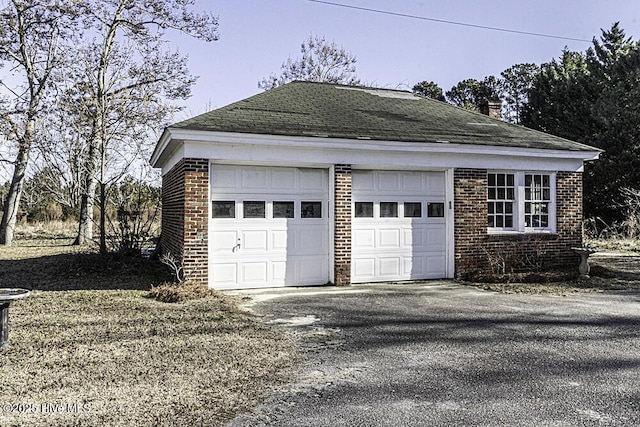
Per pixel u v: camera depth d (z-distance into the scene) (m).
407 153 12.12
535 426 4.13
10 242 24.11
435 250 12.84
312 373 5.48
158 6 22.94
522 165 13.24
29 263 15.77
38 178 26.95
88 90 20.52
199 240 10.52
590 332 7.30
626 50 31.95
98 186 21.77
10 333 7.02
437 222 12.88
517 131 14.30
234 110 11.82
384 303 9.57
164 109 22.17
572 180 13.84
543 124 33.22
